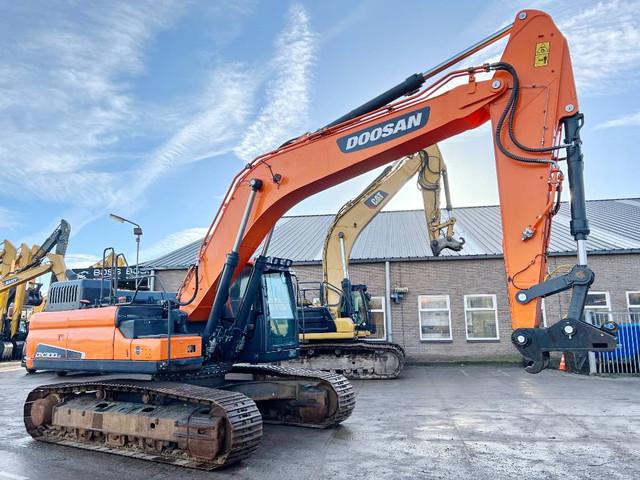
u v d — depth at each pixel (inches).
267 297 312.7
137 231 287.6
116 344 265.3
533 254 189.6
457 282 748.6
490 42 216.1
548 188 192.1
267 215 265.0
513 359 711.1
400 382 527.8
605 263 713.0
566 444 263.4
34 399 311.9
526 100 202.7
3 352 806.5
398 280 763.4
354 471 221.6
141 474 225.5
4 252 842.2
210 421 231.5
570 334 171.2
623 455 242.5
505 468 223.5
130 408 268.8
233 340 291.1
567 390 454.0
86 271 508.1
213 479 215.6
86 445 277.0
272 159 264.5
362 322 607.8
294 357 330.6
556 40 203.2
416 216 1034.1
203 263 282.2
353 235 594.2
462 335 732.0
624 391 445.7
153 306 284.2
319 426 306.2
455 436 282.8
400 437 281.9
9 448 278.2
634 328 579.8
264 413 331.3
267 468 228.5
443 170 477.4
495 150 204.5
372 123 237.9
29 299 905.5
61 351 294.5
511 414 344.5
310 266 802.2
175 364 250.8
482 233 858.1
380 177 600.7
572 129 192.9
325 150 249.0
